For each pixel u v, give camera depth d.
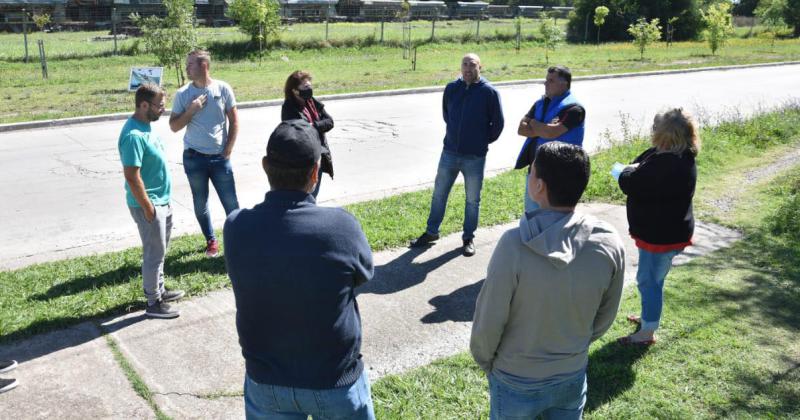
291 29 42.16
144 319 4.79
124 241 6.69
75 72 22.23
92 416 3.62
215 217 7.61
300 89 5.72
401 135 12.78
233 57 28.02
